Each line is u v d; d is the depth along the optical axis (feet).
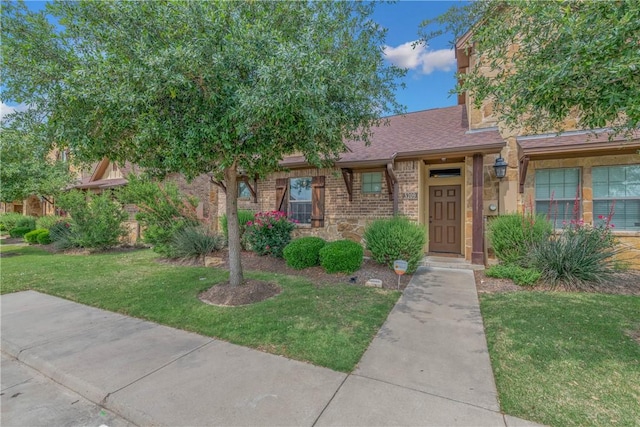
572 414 7.18
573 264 17.39
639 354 9.87
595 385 8.32
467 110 30.25
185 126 12.86
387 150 26.37
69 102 11.96
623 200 21.59
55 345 11.31
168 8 11.38
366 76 14.96
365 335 11.65
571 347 10.39
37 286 19.85
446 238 28.76
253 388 8.39
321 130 13.09
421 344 10.93
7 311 15.24
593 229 18.58
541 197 23.70
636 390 8.06
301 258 22.47
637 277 18.89
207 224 32.60
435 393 8.06
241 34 11.71
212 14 11.25
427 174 29.43
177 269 24.07
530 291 16.99
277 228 26.43
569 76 8.41
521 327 12.08
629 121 9.80
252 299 16.20
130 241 41.01
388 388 8.30
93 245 34.63
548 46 9.32
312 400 7.81
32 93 12.91
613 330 11.62
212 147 13.37
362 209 28.17
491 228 21.94
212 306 15.21
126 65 11.01
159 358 10.19
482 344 10.87
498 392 8.06
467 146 22.34
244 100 11.26
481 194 23.06
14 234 53.21
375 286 18.34
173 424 7.09
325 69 11.69
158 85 11.00
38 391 9.00
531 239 19.62
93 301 16.49
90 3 12.24
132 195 31.01
